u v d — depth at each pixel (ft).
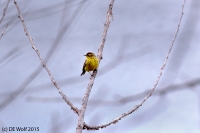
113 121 27.12
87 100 27.58
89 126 26.84
